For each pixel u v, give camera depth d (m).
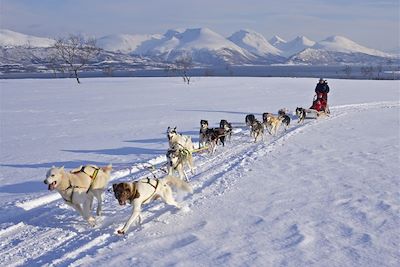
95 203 8.01
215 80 60.50
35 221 7.20
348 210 7.27
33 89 46.16
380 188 8.49
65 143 14.58
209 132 12.30
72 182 6.74
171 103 29.31
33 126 19.20
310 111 19.48
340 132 15.70
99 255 5.83
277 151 12.43
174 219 7.11
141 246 6.10
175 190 8.58
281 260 5.55
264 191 8.48
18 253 6.02
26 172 10.50
